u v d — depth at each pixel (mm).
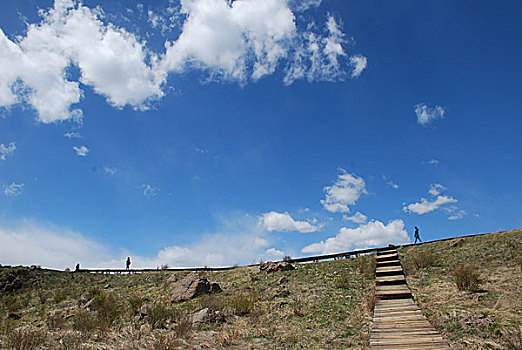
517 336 7840
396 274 16812
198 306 16703
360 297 14609
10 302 22000
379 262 19969
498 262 15945
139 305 17172
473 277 12641
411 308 11195
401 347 7926
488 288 12219
